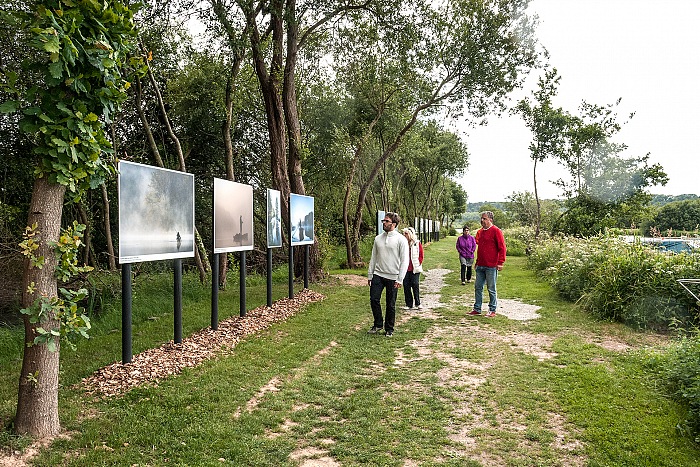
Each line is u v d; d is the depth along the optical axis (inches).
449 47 655.1
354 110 824.3
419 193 1792.6
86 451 132.2
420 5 571.8
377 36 632.4
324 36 665.6
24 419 137.5
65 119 136.9
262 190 761.6
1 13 134.1
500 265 349.4
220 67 542.9
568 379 201.6
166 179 237.9
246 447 138.9
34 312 133.3
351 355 246.2
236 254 661.9
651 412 165.5
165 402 170.6
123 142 573.3
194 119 648.4
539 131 813.9
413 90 725.3
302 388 193.9
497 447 141.7
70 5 136.9
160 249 232.7
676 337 272.2
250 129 749.9
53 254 139.5
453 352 249.9
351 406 174.4
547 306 386.0
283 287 507.5
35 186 139.6
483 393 187.5
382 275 295.6
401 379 206.4
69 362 220.7
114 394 177.3
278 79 518.0
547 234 844.6
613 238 443.8
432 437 148.4
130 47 164.9
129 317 213.3
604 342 268.5
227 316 342.0
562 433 151.3
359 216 797.9
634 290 318.0
